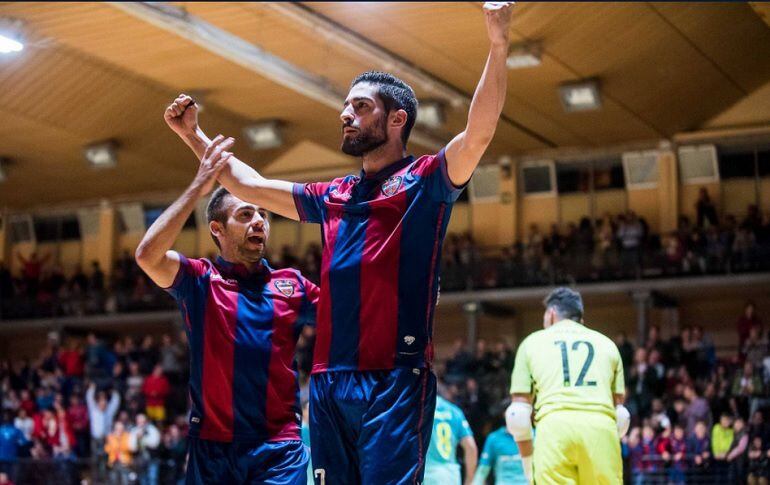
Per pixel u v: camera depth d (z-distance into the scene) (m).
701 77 21.20
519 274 24.83
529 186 26.55
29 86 18.19
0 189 23.58
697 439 15.63
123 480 17.06
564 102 21.03
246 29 19.06
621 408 5.81
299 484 4.38
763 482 14.73
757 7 16.98
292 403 4.50
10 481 16.73
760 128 23.30
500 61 3.43
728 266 22.91
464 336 26.97
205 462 4.39
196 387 4.46
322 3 17.95
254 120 23.69
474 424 19.28
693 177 24.50
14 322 26.22
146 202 26.95
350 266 3.62
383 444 3.47
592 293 24.25
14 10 16.56
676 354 20.00
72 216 26.95
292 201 3.95
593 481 5.50
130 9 16.36
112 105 20.70
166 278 4.42
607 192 25.72
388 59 19.77
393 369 3.53
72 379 22.55
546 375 5.73
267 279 4.63
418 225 3.59
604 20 18.27
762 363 18.41
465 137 3.48
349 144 3.72
